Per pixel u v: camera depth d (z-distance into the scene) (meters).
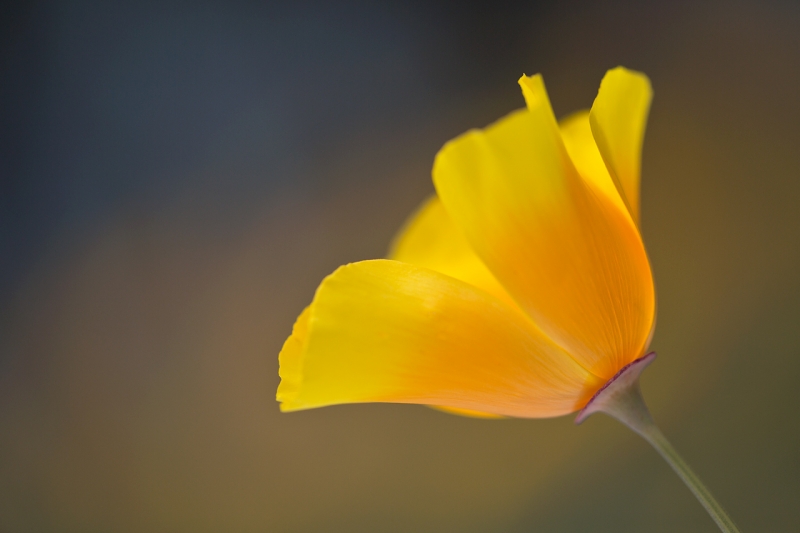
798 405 0.72
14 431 0.90
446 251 0.31
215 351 0.90
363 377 0.28
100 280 0.92
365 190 0.92
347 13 0.93
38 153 0.93
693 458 0.75
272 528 0.85
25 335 0.91
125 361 0.91
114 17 0.92
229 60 0.94
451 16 0.91
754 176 0.81
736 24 0.84
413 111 0.92
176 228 0.93
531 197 0.28
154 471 0.88
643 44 0.87
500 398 0.29
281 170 0.93
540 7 0.90
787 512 0.70
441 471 0.81
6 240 0.93
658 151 0.86
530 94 0.28
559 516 0.77
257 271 0.91
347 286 0.28
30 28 0.91
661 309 0.81
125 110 0.94
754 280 0.78
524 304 0.28
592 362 0.29
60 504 0.88
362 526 0.82
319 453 0.85
